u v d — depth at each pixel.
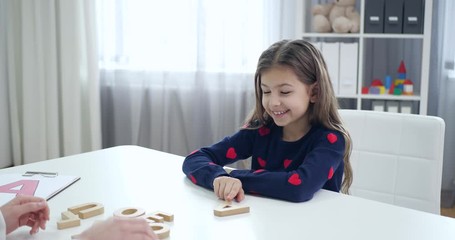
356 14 2.67
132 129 3.26
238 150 1.40
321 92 1.25
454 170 2.92
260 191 1.12
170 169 1.35
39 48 3.16
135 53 3.19
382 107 2.73
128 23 3.16
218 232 0.90
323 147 1.20
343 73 2.67
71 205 1.06
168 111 3.23
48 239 0.88
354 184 1.49
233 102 3.11
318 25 2.74
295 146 1.30
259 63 1.25
